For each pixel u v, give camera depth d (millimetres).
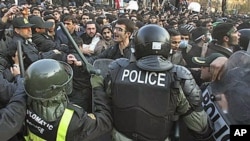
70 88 1943
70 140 1850
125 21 3492
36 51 3518
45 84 1768
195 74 2809
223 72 2025
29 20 4531
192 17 13047
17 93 1928
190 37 5504
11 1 11414
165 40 1987
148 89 1918
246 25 6262
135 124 1936
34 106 1850
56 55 3432
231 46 3469
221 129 1918
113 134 2068
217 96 2004
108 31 5027
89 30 5316
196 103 1950
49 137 1832
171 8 21672
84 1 17469
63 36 5199
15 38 3648
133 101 1927
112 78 2023
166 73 1940
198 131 2012
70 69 1996
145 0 21656
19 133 2062
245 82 1891
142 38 1979
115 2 18047
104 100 2066
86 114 1929
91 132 1912
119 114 1978
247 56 1988
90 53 4609
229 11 27781
